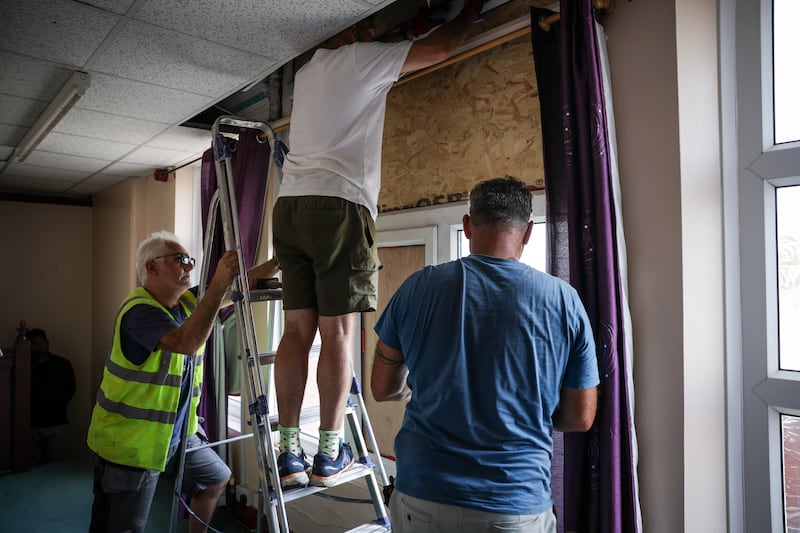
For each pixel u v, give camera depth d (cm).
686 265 142
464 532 106
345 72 154
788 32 152
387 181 237
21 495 392
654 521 145
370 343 249
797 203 149
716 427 150
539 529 109
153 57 217
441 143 212
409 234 223
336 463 150
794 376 146
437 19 195
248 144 309
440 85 213
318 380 151
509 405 110
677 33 144
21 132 342
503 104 190
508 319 111
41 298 604
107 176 485
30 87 253
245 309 161
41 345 520
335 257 148
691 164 146
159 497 372
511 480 108
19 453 447
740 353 154
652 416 146
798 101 150
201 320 174
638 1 151
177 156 395
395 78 158
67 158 406
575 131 144
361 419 252
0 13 180
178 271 213
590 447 138
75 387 557
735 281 154
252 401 153
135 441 198
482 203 122
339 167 153
